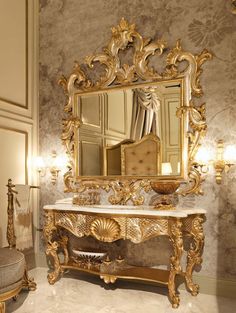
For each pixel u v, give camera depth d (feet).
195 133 9.25
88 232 9.13
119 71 10.41
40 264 11.61
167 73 9.66
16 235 10.21
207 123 9.15
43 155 11.78
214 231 8.96
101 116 10.72
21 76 11.28
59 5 11.68
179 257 7.98
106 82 10.60
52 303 8.19
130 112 10.24
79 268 9.51
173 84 9.62
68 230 10.02
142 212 8.37
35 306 7.99
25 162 11.27
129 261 10.05
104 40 10.81
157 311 7.74
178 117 9.50
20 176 11.03
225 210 8.87
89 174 10.78
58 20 11.68
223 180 8.91
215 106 9.07
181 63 9.58
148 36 10.05
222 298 8.61
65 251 10.73
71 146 11.16
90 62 10.92
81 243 10.87
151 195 9.78
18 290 7.16
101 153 10.64
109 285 9.57
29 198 10.34
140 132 10.06
